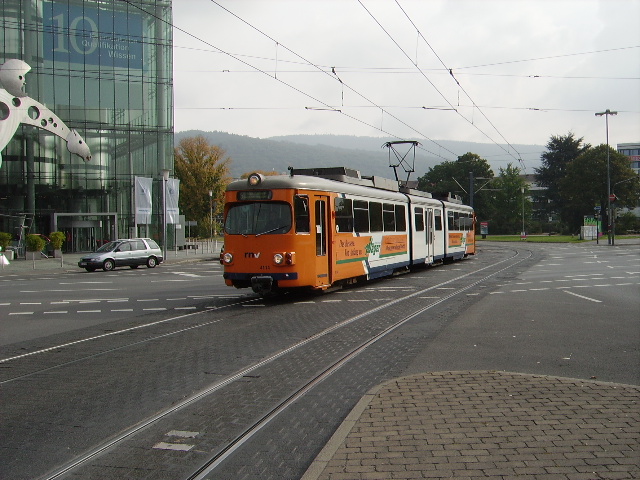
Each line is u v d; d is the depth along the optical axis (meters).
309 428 5.68
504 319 12.25
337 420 5.90
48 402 6.68
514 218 92.75
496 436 5.04
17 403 6.67
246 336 10.69
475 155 104.62
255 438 5.43
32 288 21.84
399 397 6.25
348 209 17.94
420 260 25.20
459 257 32.62
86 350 9.69
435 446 4.84
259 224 15.52
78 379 7.72
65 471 4.74
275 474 4.64
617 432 5.09
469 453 4.68
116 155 51.47
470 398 6.17
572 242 67.19
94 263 32.00
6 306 16.20
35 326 12.55
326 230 16.58
